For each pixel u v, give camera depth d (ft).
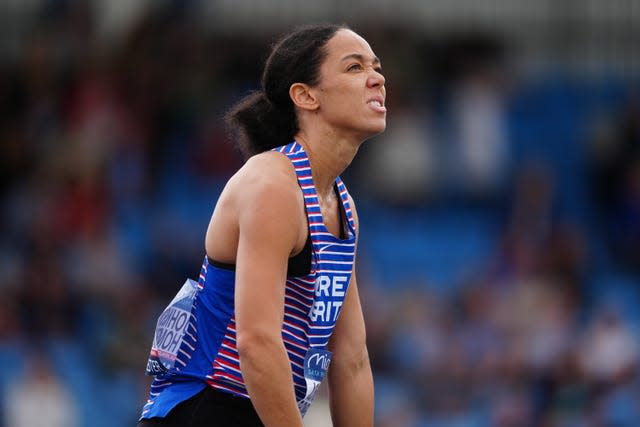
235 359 43.24
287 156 43.62
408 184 143.64
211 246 44.01
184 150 144.25
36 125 142.00
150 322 123.13
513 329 126.11
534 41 158.81
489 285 132.26
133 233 135.44
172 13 148.66
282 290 41.96
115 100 142.92
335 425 48.16
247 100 46.96
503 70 155.84
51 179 135.23
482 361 120.98
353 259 44.93
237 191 43.14
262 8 151.64
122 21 151.43
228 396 43.37
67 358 121.49
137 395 117.60
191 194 141.18
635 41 159.22
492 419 116.37
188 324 44.11
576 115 161.38
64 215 131.64
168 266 129.08
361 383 47.60
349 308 47.24
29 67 146.82
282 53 45.39
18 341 122.62
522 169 148.46
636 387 120.88
